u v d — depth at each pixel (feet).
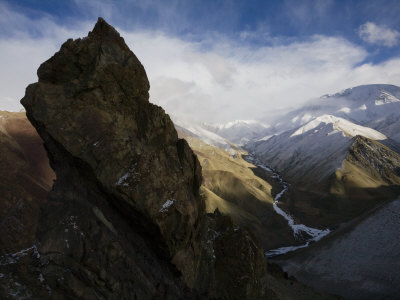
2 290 37.45
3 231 81.51
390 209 404.98
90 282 41.47
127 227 48.01
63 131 43.47
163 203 47.98
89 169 44.16
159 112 52.90
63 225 43.42
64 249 42.06
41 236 44.09
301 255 334.85
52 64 46.83
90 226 43.39
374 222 387.14
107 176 44.55
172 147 54.95
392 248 309.42
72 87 45.52
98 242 42.98
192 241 55.42
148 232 47.88
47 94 44.21
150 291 46.16
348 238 364.17
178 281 52.24
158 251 49.93
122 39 51.24
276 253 349.20
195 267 56.80
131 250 46.60
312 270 305.32
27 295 38.68
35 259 43.27
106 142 45.50
